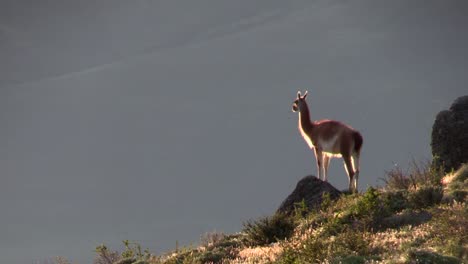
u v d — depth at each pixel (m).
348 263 50.38
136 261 74.56
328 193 78.94
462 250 49.22
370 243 56.28
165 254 77.56
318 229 68.44
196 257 69.06
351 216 70.12
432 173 80.88
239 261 62.94
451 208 62.91
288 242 62.69
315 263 52.84
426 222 63.56
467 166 79.75
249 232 74.31
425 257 46.28
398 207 70.25
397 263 46.84
